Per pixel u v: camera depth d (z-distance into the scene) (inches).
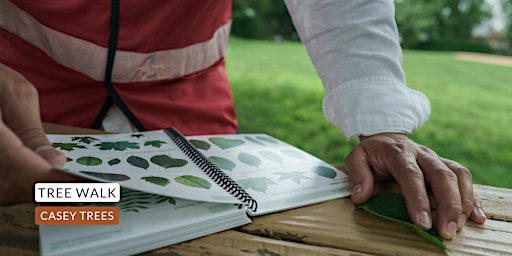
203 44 35.9
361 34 27.2
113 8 31.1
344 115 26.7
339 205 21.2
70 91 33.7
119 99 33.8
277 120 134.9
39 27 31.5
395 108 25.8
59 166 15.3
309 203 21.0
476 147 120.4
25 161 13.7
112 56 32.3
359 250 17.9
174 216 18.2
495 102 182.9
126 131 34.9
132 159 21.7
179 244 17.5
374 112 25.7
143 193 19.7
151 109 34.9
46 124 29.0
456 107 169.2
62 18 31.1
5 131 13.7
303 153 27.0
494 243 18.7
